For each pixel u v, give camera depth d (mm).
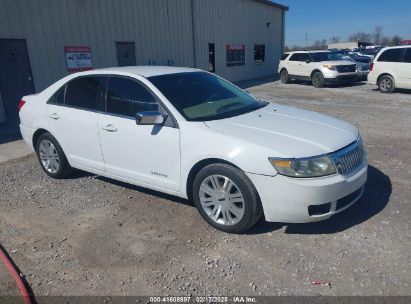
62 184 5230
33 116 5406
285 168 3275
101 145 4574
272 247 3438
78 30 11594
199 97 4281
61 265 3307
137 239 3678
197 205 3881
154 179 4172
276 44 26016
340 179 3385
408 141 6852
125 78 4422
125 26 13289
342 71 16609
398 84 13500
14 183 5355
